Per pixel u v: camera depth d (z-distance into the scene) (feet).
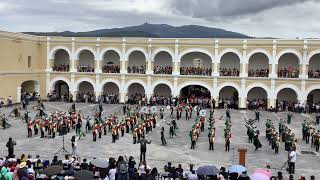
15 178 67.82
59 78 235.81
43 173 70.13
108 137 139.33
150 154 117.70
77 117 150.51
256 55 228.63
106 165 76.18
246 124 165.37
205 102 217.97
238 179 71.20
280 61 226.17
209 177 73.20
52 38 235.40
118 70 232.73
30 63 228.22
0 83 201.36
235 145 131.95
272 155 119.34
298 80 209.56
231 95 231.09
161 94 238.68
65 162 81.25
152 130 154.61
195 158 114.42
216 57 219.00
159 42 224.94
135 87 241.96
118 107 211.82
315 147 131.03
